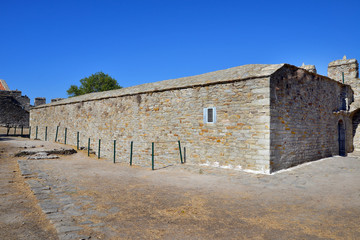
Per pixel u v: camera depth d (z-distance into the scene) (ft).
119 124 46.88
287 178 25.40
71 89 118.52
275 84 28.55
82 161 40.57
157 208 16.61
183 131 36.09
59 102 67.77
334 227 13.37
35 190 20.02
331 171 28.94
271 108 27.76
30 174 26.68
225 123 31.27
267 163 27.35
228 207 16.88
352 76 51.44
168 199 18.72
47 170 29.94
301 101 33.47
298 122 32.63
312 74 36.63
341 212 15.67
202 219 14.70
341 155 44.65
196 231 12.98
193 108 34.96
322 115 38.96
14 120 101.91
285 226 13.61
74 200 17.94
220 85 31.99
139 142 42.60
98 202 17.70
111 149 48.01
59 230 12.42
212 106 32.76
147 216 15.10
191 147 34.96
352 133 51.26
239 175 26.94
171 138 37.68
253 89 28.78
